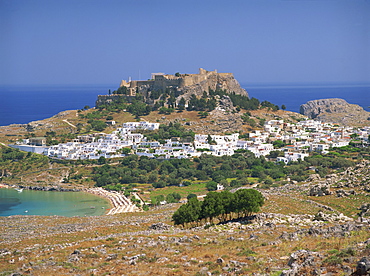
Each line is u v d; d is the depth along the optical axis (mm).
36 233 158250
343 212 141250
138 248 101438
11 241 139500
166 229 137875
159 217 179125
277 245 92875
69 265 89188
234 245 97375
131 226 154000
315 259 74688
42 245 120500
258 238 103000
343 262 71750
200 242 104062
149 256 91688
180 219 140125
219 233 115438
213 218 150500
